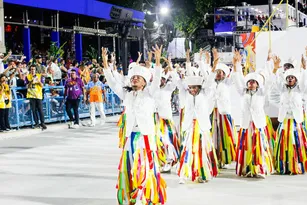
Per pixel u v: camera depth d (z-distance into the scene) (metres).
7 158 10.38
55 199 6.98
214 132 8.94
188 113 7.89
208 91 7.93
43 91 15.79
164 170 8.68
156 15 29.39
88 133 14.49
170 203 6.64
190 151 7.80
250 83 8.25
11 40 19.86
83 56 25.23
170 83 8.64
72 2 20.45
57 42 20.73
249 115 8.27
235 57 8.45
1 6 15.42
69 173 8.77
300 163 8.53
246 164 8.26
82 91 16.25
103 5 23.14
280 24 22.30
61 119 16.55
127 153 6.10
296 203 6.59
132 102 6.18
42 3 18.56
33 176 8.56
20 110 14.70
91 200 6.88
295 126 8.58
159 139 8.48
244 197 6.95
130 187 6.05
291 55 11.56
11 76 14.27
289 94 8.57
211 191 7.31
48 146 11.98
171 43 32.78
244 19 24.77
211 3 32.94
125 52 18.02
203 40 31.55
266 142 8.37
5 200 6.98
